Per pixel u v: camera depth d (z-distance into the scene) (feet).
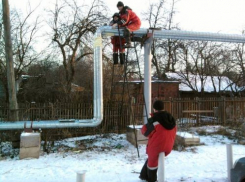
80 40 61.93
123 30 25.80
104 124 38.50
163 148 15.16
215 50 91.50
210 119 48.55
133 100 42.52
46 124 26.07
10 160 23.71
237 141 31.40
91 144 29.71
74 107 37.60
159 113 15.57
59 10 61.98
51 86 63.87
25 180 17.79
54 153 25.89
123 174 18.84
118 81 46.29
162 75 90.84
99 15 61.52
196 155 24.82
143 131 15.90
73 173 19.30
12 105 30.50
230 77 92.53
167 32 27.91
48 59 69.26
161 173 14.65
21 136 24.04
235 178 14.24
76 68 62.18
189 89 91.09
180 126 42.29
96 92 26.13
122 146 28.63
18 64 64.23
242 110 50.21
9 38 30.48
